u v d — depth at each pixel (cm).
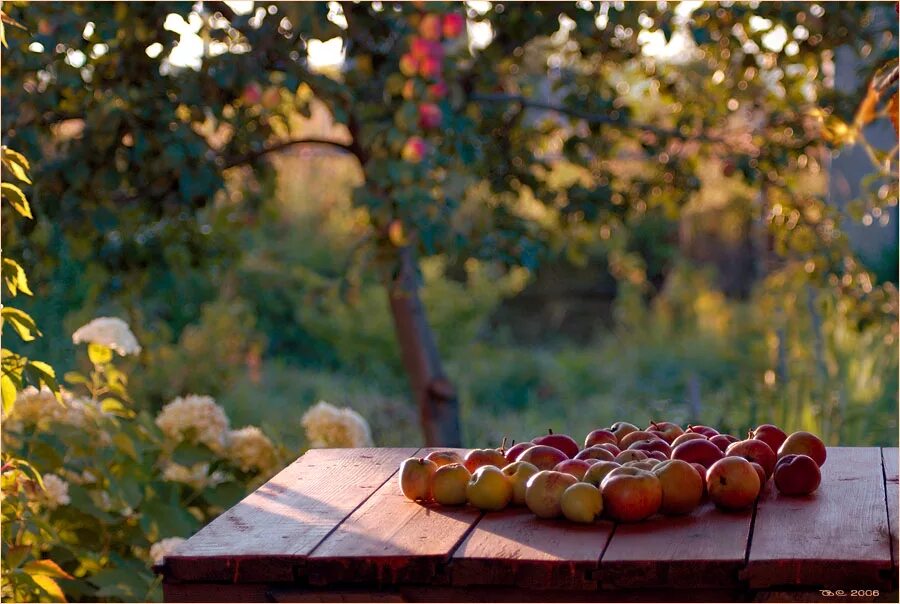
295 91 302
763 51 361
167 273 451
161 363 580
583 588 161
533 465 197
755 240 909
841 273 393
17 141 312
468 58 347
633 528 176
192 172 310
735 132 411
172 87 320
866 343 498
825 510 184
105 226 322
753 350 686
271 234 845
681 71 408
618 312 926
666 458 204
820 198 394
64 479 298
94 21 302
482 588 165
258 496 207
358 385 707
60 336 534
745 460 186
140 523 294
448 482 193
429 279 796
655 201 423
